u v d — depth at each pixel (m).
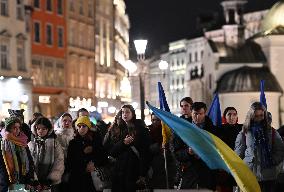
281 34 137.50
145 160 20.28
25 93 84.88
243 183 16.14
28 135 25.11
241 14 153.50
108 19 132.88
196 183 18.53
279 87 135.75
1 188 19.34
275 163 18.16
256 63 138.12
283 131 21.92
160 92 21.11
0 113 79.19
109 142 20.83
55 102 98.81
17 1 85.56
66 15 104.06
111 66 134.25
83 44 112.38
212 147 16.34
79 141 20.06
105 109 125.12
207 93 145.62
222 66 139.00
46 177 19.55
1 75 80.50
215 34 185.62
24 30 86.56
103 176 20.61
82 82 111.31
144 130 20.41
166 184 22.94
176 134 18.38
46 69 97.25
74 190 19.97
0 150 19.38
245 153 18.25
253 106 18.08
